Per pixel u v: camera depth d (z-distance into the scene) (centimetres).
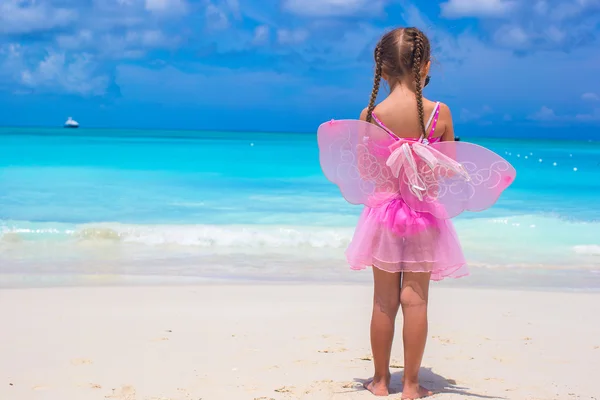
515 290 618
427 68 311
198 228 939
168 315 492
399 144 294
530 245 869
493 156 291
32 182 1473
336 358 379
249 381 332
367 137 299
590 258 797
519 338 434
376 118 303
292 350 396
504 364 370
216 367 358
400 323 473
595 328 466
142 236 878
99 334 432
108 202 1208
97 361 369
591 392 316
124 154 2402
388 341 305
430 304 550
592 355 392
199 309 515
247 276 677
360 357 381
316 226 977
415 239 292
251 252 810
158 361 370
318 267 728
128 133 6538
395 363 372
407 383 300
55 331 439
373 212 303
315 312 510
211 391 315
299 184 1540
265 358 377
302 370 353
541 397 307
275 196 1330
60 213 1074
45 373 346
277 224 994
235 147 3241
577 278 689
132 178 1606
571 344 418
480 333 447
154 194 1330
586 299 575
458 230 966
